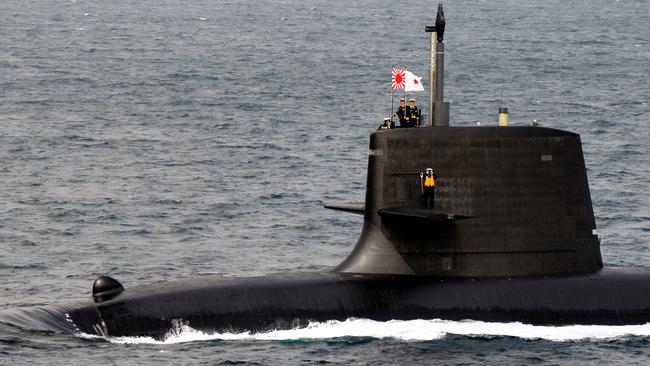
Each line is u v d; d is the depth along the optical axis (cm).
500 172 12850
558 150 13038
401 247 13062
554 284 13012
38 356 11762
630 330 12912
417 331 12562
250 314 12612
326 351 12125
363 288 12912
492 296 12838
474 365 11812
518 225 12950
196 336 12388
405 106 13388
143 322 12362
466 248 12938
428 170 12669
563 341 12538
